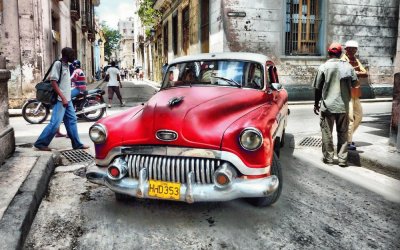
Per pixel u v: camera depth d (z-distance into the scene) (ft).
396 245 9.80
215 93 12.65
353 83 16.34
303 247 9.62
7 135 16.12
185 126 10.37
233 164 10.01
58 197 13.21
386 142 20.58
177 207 12.26
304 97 43.50
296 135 24.17
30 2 37.63
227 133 10.07
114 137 10.97
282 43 42.91
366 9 45.09
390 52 46.91
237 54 15.24
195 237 10.17
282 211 11.94
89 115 32.48
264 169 10.22
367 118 31.04
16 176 13.50
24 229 9.94
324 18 43.65
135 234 10.36
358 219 11.43
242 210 12.01
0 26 37.11
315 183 14.88
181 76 14.93
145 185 10.49
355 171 16.63
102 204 12.56
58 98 18.06
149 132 10.59
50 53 43.47
